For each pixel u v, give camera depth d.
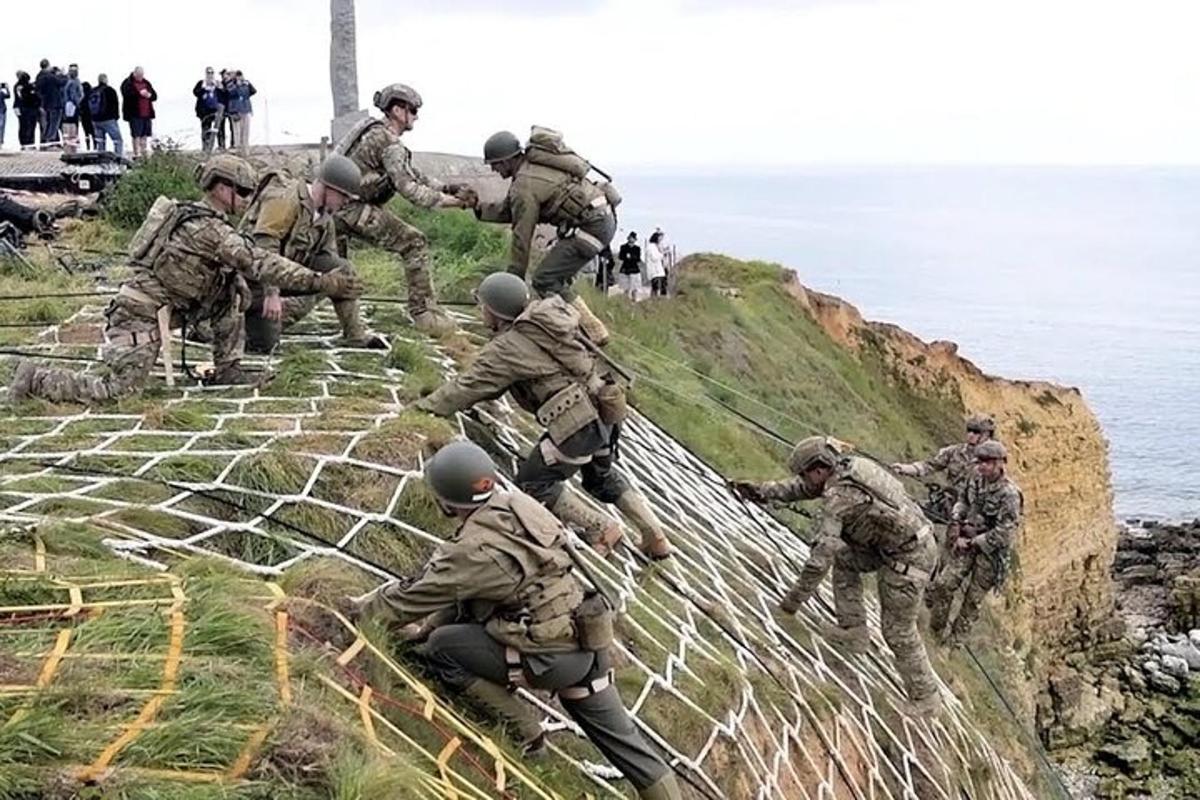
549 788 5.95
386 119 10.58
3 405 8.73
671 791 5.80
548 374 7.52
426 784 4.76
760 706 9.03
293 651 5.32
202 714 4.54
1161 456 111.44
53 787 4.03
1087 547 33.19
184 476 7.50
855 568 10.73
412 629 6.03
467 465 5.48
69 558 6.03
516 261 10.47
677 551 10.60
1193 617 35.28
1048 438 32.66
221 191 8.97
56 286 13.67
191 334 10.07
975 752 12.69
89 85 22.84
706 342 24.38
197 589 5.59
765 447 19.41
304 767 4.43
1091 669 29.83
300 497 7.51
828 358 28.77
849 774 9.68
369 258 15.70
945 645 13.01
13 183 19.89
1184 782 24.33
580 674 5.63
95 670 4.77
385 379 10.13
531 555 5.52
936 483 13.08
